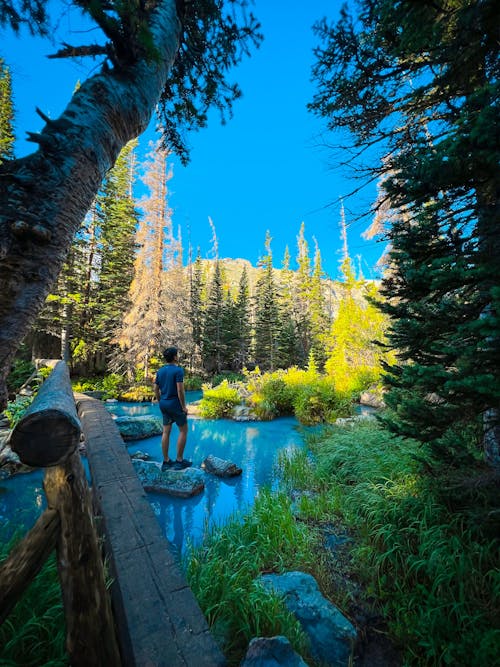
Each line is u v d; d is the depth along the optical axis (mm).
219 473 5215
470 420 2590
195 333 29312
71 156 1394
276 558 3037
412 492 3598
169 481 4574
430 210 2729
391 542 3037
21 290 1188
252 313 38719
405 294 3002
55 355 18797
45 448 1131
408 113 3658
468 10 2352
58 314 17141
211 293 32219
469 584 2404
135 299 17844
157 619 1455
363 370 13555
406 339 2943
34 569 1234
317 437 7387
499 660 1887
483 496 2715
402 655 2137
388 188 2725
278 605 2275
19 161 1308
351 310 14289
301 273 38844
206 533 3346
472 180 2465
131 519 2184
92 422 4492
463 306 2584
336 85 3623
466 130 2127
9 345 1164
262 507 3742
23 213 1209
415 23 2688
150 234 18219
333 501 4031
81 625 1275
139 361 16766
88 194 1502
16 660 1610
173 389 4977
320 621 2303
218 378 26000
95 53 1834
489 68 2787
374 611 2484
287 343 31875
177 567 1786
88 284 19281
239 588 2395
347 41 3248
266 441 7660
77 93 1605
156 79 2029
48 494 1383
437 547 2715
